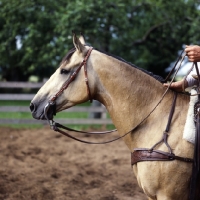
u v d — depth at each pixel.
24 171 7.48
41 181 6.90
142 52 16.41
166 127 3.70
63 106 3.92
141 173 3.72
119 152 9.59
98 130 12.83
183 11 14.97
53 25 13.89
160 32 15.55
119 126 3.90
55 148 9.77
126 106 3.84
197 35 14.12
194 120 3.62
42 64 15.34
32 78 36.78
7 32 14.77
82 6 12.50
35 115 3.93
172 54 16.64
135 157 3.77
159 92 3.89
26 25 14.28
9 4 13.89
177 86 3.89
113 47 14.09
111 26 13.76
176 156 3.58
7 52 15.48
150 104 3.84
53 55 13.60
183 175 3.60
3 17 14.52
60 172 7.55
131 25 14.45
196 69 3.72
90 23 12.79
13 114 17.56
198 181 3.63
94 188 6.71
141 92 3.85
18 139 10.69
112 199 6.18
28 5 13.96
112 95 3.86
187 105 3.82
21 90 31.09
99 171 7.80
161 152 3.61
